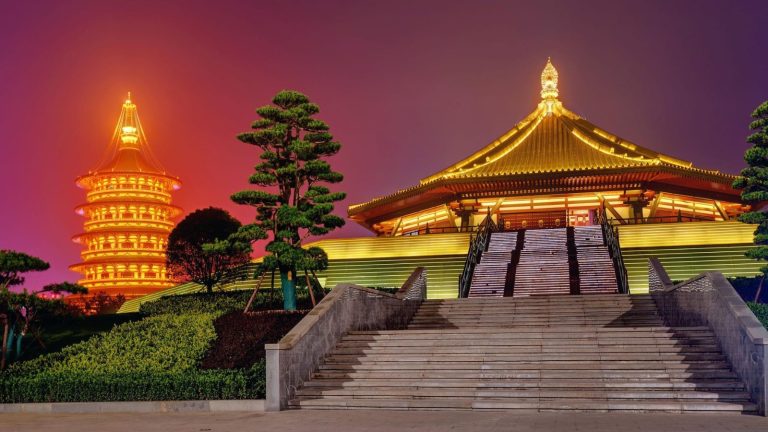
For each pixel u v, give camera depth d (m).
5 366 27.75
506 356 20.33
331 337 21.94
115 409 20.44
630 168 51.66
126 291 78.50
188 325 27.83
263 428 15.91
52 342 31.84
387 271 41.09
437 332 22.20
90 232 81.44
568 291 32.09
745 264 36.41
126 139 91.12
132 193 84.00
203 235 38.25
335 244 48.62
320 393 19.44
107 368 24.25
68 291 29.06
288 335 20.03
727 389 17.77
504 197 57.69
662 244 43.25
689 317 22.83
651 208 56.09
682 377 18.36
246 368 23.00
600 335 21.02
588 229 41.97
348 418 17.05
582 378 18.83
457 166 60.16
